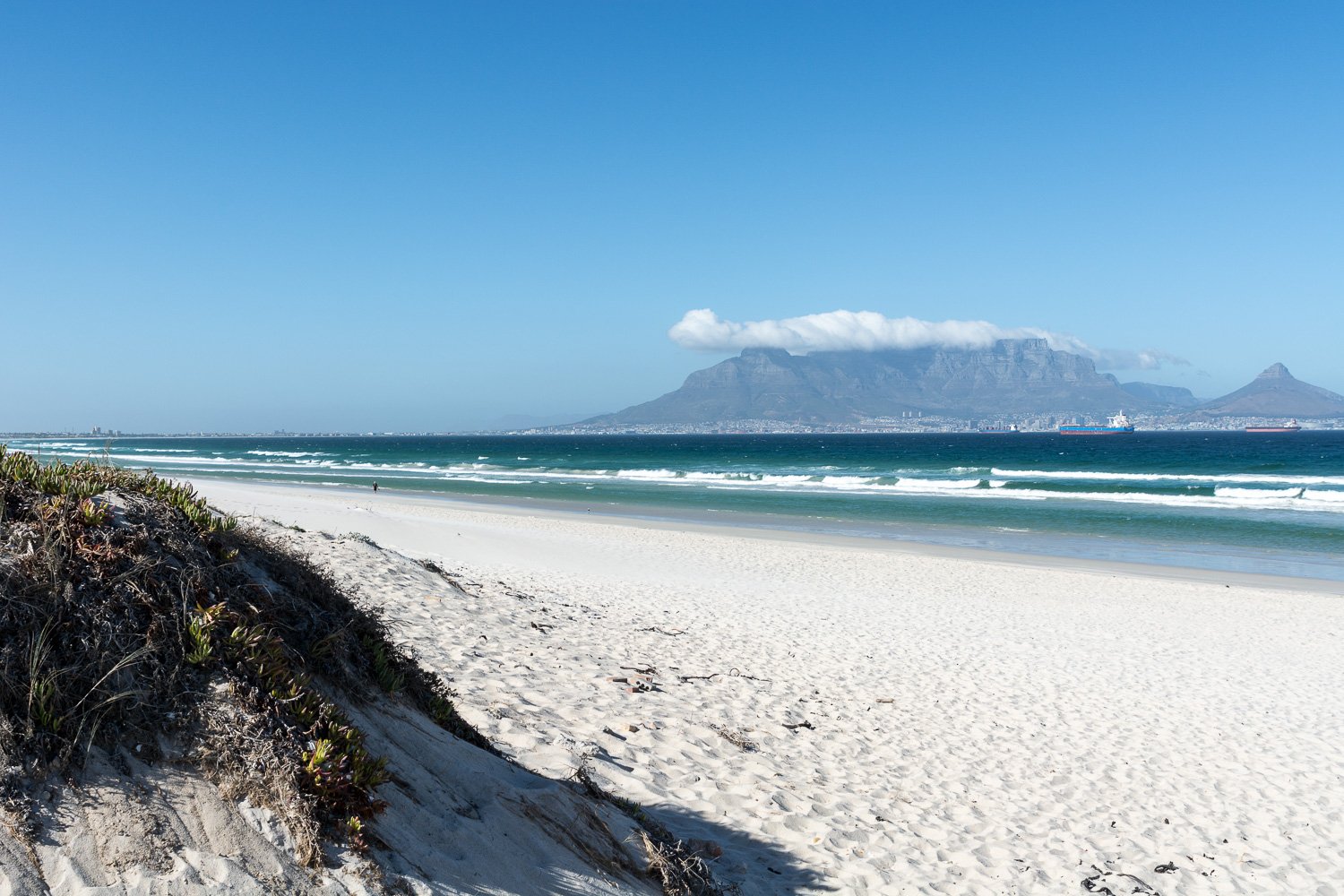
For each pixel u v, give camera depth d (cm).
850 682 1130
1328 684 1271
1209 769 902
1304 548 2689
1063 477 5841
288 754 318
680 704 923
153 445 19738
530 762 621
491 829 388
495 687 855
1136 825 748
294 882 281
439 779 412
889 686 1127
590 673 995
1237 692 1212
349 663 433
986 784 812
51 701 277
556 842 414
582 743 720
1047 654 1384
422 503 3866
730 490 4906
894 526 3225
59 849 247
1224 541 2841
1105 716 1067
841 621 1557
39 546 316
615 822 488
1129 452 11456
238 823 288
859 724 952
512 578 1772
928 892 575
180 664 320
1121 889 620
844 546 2684
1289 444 15088
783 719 931
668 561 2255
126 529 353
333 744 336
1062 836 709
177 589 347
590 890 389
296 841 294
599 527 2944
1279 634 1588
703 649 1241
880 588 1969
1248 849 716
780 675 1130
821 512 3712
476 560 2078
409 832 348
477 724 700
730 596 1766
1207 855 698
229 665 337
